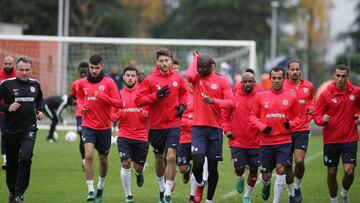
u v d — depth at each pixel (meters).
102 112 35.31
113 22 145.12
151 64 87.56
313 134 76.06
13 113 33.75
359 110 34.03
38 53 80.69
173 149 34.31
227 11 177.12
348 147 33.66
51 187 40.47
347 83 33.75
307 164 51.41
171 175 34.03
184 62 88.94
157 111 34.62
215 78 33.28
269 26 182.75
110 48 86.62
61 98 62.94
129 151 35.84
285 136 33.50
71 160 51.22
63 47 80.94
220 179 44.47
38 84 34.44
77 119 43.59
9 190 35.25
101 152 35.47
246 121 36.56
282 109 33.41
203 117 33.00
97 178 43.97
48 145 60.44
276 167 33.50
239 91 36.97
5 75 46.47
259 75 120.88
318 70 117.31
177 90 34.81
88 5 140.25
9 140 34.06
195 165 32.59
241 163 36.81
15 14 130.25
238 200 37.47
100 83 35.31
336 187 34.50
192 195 34.47
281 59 121.88
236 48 89.56
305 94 38.88
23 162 33.38
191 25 180.12
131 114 35.75
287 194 39.47
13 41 80.50
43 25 132.25
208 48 89.56
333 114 33.75
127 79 36.00
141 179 37.31
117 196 38.19
